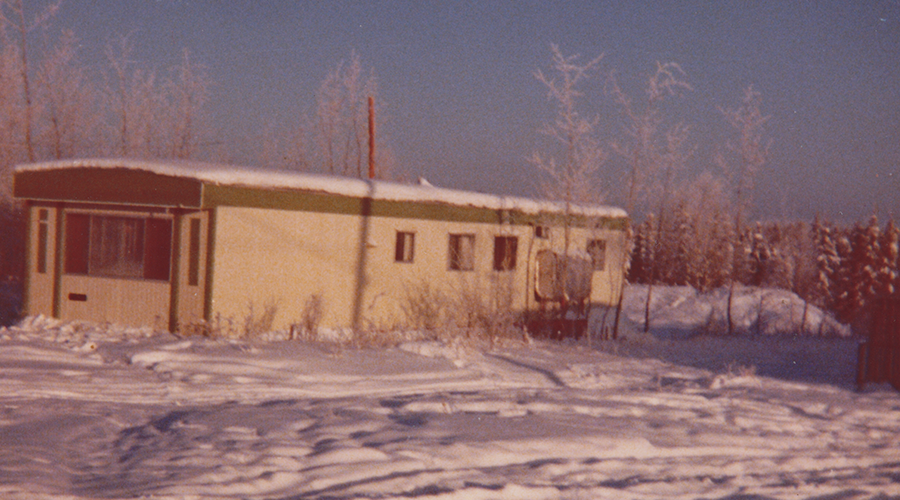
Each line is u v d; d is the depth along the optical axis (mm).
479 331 18297
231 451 7301
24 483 6055
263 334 15727
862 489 7258
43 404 9148
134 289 16453
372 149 30719
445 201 19562
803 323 29312
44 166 17094
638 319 30422
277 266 16328
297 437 7980
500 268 21062
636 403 11039
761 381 14070
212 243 15328
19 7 32281
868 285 46375
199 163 16641
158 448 7418
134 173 15945
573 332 21031
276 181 16250
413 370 13406
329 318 17281
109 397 10070
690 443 8703
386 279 18422
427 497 6066
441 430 8398
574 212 22188
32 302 17578
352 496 6098
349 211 17609
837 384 14055
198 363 12469
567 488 6688
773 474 7707
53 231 17391
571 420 9312
